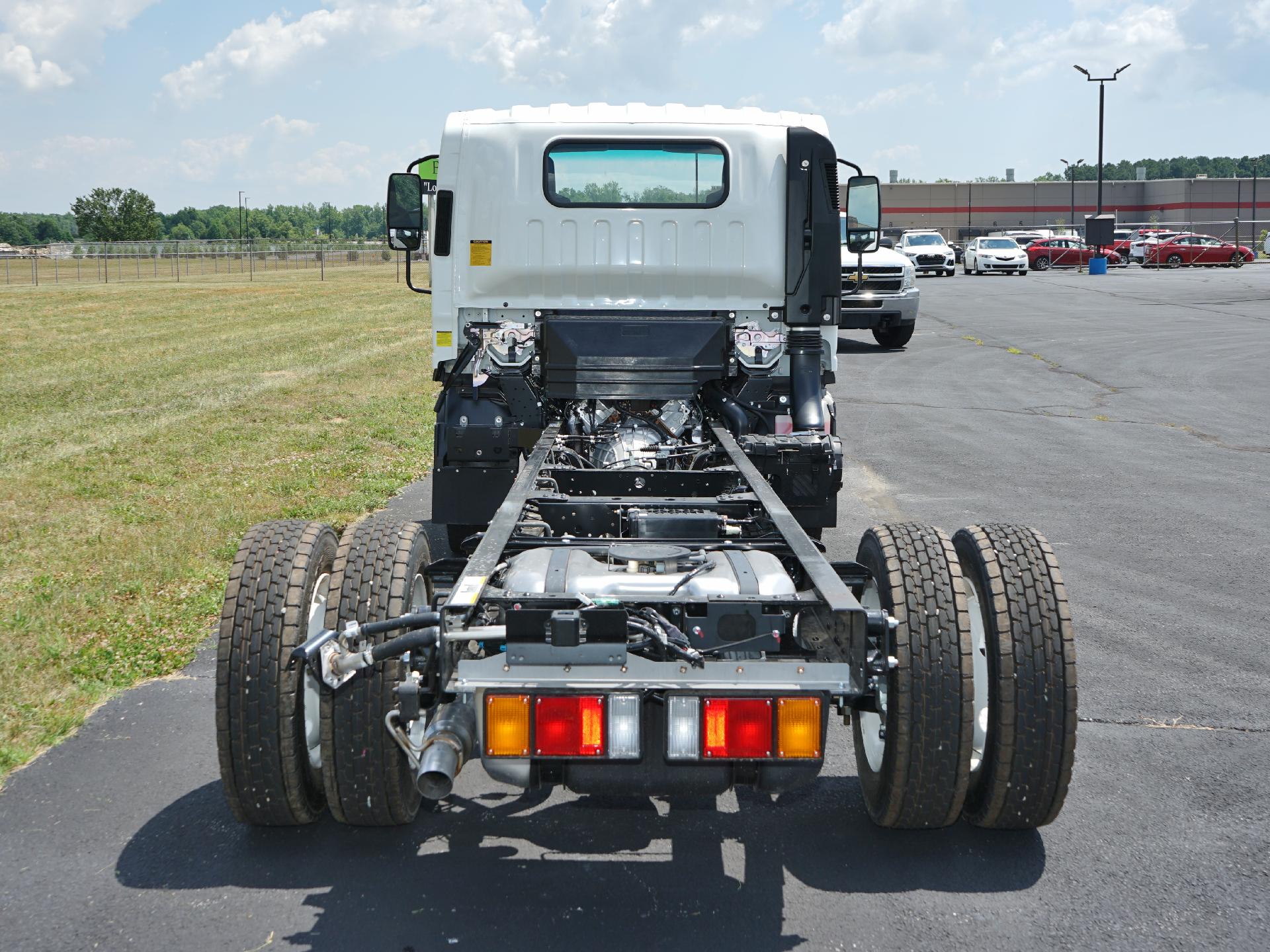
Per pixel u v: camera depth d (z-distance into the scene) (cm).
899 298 2009
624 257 669
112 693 534
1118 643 602
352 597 380
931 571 377
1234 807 427
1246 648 595
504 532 400
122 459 1102
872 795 403
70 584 693
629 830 411
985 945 341
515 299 676
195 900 364
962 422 1326
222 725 377
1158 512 886
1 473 1034
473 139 663
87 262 8062
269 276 6009
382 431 1254
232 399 1523
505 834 408
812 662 338
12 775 450
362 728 373
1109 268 5491
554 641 328
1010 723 376
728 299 676
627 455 616
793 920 354
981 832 410
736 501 476
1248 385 1612
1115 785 445
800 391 661
